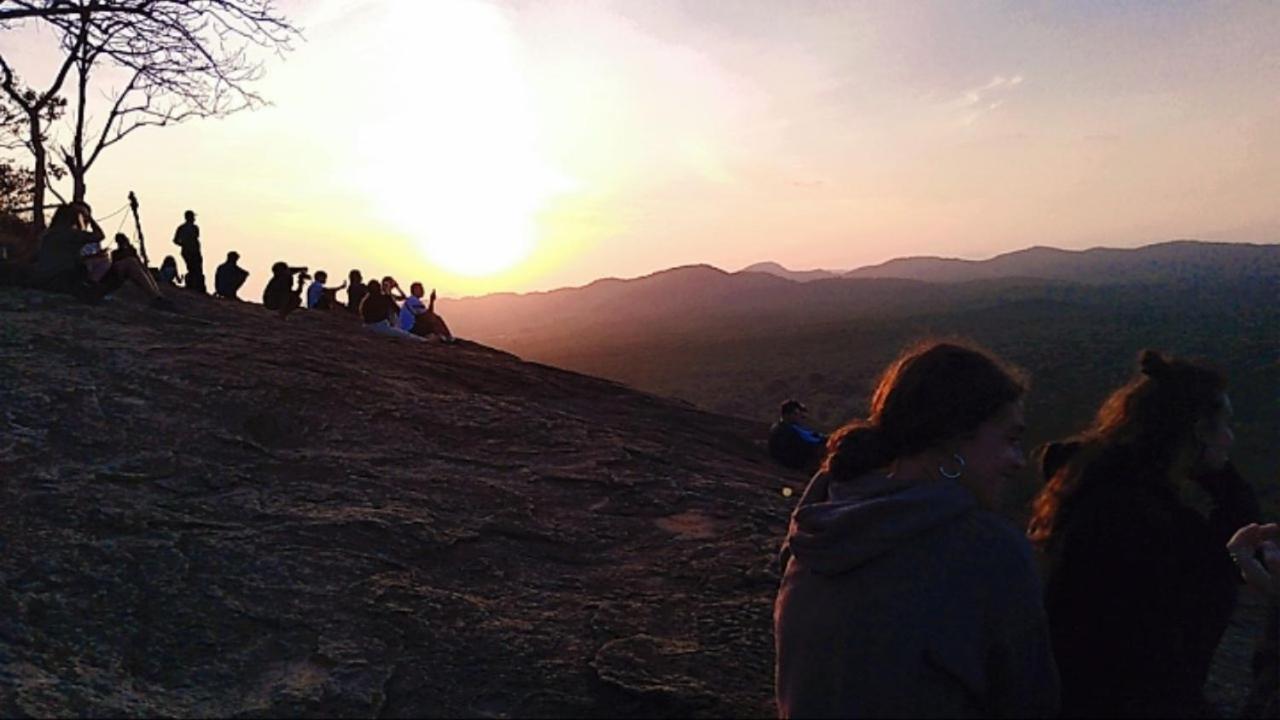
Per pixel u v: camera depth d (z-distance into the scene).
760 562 4.98
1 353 7.58
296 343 9.48
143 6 14.41
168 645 3.91
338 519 5.14
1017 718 2.34
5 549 4.55
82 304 9.92
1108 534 2.50
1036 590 2.30
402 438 6.87
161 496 5.38
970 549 2.29
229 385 7.38
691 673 3.77
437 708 3.52
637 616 4.32
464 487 5.95
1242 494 3.07
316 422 6.96
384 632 4.05
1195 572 2.62
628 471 6.60
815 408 63.28
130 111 22.02
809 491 2.71
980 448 2.42
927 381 2.41
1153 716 2.50
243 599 4.27
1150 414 2.60
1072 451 2.71
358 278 19.84
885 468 2.51
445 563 4.86
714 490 6.42
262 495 5.53
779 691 2.52
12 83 18.22
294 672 3.75
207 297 16.25
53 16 13.87
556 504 5.88
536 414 7.94
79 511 5.04
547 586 4.71
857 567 2.36
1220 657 4.38
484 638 4.03
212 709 3.47
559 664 3.85
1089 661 2.52
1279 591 2.87
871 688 2.27
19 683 3.48
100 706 3.40
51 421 6.26
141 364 7.69
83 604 4.15
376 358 9.63
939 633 2.24
